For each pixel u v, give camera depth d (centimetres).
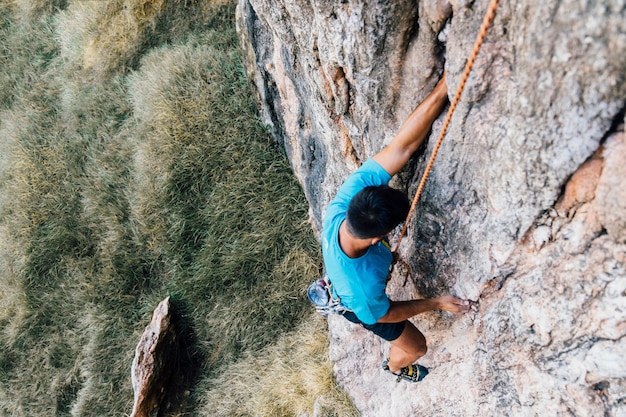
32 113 624
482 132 188
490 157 188
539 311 192
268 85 459
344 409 398
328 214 231
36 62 665
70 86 630
